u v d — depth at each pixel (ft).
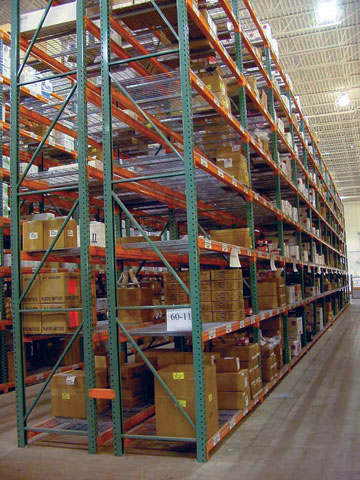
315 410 15.25
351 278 92.38
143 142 20.76
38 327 13.12
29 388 20.10
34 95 19.83
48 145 19.93
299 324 25.45
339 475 10.04
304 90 51.06
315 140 39.50
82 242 12.39
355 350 27.37
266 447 11.89
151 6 13.41
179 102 16.46
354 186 93.56
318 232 38.14
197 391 11.03
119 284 17.78
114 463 11.08
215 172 13.38
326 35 40.04
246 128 17.39
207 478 10.00
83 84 12.76
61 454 11.82
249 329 20.30
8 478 10.33
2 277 19.42
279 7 35.32
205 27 13.55
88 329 12.17
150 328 14.38
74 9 13.55
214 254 18.43
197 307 11.18
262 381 18.15
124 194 19.94
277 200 22.67
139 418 13.89
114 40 15.33
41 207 21.94
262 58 23.07
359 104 55.42
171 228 21.11
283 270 23.82
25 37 14.57
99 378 14.23
